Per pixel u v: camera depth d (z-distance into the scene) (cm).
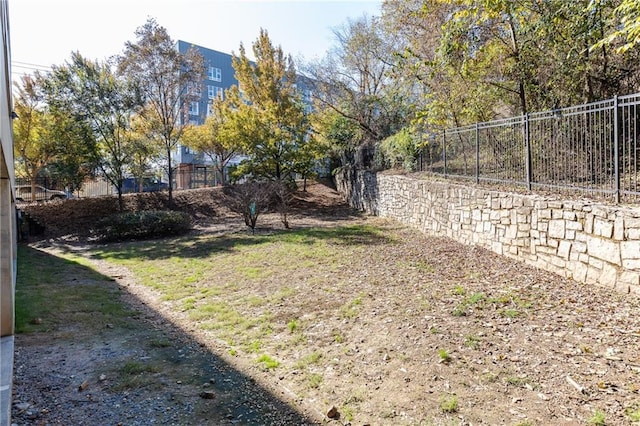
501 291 452
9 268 414
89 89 1465
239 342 398
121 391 300
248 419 258
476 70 823
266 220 1452
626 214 398
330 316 441
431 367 298
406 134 1194
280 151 1730
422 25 1094
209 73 3128
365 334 379
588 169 529
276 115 1748
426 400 258
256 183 1353
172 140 1722
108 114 1494
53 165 1560
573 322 346
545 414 229
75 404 281
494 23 781
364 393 279
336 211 1619
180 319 484
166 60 1581
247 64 1845
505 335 335
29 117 1650
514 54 762
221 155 2150
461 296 446
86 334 432
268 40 1806
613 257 414
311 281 596
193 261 841
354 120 1653
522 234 588
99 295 607
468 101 897
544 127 603
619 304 372
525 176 650
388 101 1496
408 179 1134
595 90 676
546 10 657
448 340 336
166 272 755
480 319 374
